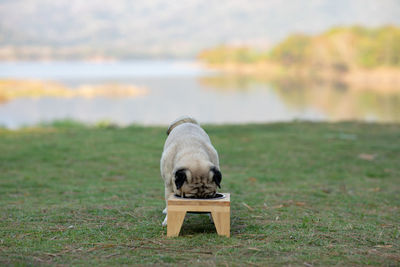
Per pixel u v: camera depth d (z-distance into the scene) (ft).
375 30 467.11
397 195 26.09
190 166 15.56
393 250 14.71
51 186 27.20
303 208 21.88
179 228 15.83
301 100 231.09
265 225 17.81
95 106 212.64
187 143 16.80
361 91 278.05
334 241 15.66
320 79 407.64
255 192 25.86
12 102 217.97
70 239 15.62
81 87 303.68
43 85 298.35
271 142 43.32
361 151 39.91
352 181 30.14
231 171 32.86
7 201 22.81
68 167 33.30
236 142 43.34
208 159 16.33
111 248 14.49
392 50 420.77
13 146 40.42
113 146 40.96
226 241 15.17
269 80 411.34
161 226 17.43
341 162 36.01
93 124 61.93
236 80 416.05
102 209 20.49
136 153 38.09
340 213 21.15
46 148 39.70
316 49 475.72
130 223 18.08
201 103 228.63
